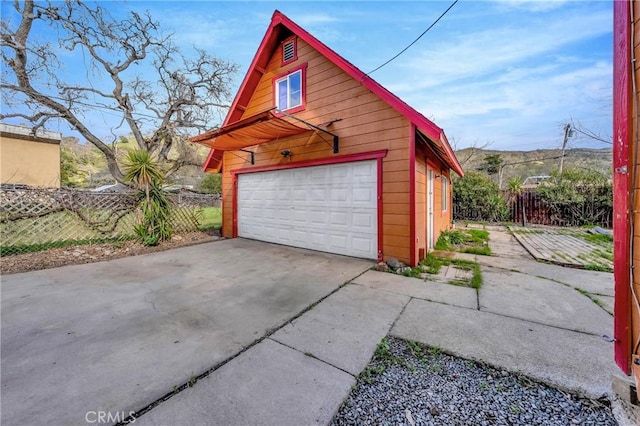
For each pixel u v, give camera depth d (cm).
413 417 163
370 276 438
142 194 722
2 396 175
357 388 186
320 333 256
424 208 560
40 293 366
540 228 1109
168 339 246
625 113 155
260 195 769
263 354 222
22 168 1414
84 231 693
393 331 260
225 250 648
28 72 973
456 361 215
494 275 441
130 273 460
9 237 596
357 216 557
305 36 593
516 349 228
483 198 1358
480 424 159
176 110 1388
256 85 749
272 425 154
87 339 246
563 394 180
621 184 160
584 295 352
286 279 423
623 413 158
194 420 156
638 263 152
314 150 618
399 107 474
